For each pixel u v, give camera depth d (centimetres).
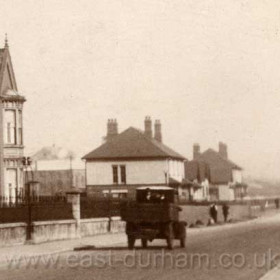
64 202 3853
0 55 5359
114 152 9169
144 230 3067
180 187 9519
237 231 4719
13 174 5262
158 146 9175
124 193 9081
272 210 11388
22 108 5328
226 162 13662
